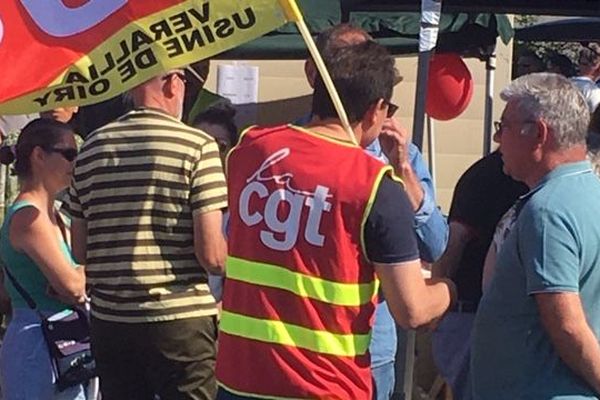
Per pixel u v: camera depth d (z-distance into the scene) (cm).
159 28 474
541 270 399
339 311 392
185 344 513
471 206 554
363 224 389
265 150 412
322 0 844
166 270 510
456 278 561
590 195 409
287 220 398
